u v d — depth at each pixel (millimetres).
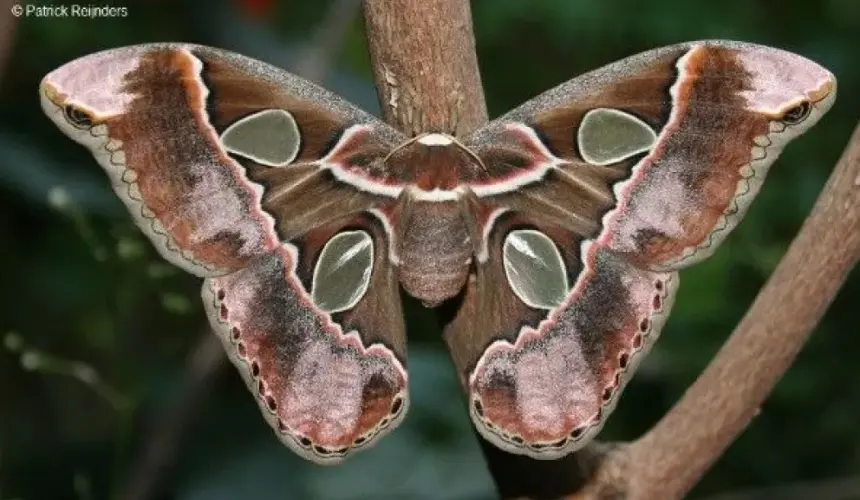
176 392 637
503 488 433
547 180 423
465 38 416
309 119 420
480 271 427
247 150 417
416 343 687
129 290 579
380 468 623
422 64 415
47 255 742
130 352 685
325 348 425
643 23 857
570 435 420
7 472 684
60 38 710
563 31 861
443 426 628
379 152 422
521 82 907
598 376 421
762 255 676
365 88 684
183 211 414
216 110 414
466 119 422
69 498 672
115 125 406
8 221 731
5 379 762
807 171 766
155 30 721
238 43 702
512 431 422
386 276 427
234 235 419
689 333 682
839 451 700
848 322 700
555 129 421
